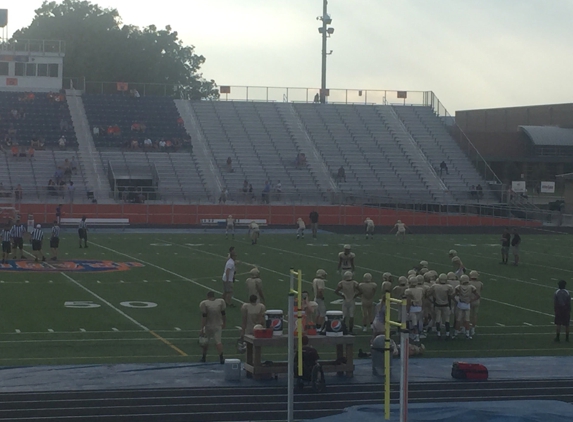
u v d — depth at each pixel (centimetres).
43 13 9950
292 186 6188
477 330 2375
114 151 6203
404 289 2180
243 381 1731
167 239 4712
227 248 4284
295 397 1645
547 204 6662
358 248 4372
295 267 3541
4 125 6203
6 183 5650
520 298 2908
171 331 2233
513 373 1861
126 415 1520
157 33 9906
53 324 2277
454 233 5441
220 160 6341
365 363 1944
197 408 1570
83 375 1750
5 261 3541
